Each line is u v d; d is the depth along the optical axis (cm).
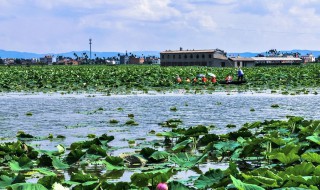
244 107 3077
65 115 2611
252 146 1218
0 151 1236
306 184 798
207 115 2600
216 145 1299
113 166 1120
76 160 1207
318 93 4334
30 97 3903
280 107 3062
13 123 2258
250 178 795
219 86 5444
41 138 1712
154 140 1598
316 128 1427
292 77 6656
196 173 1117
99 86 5344
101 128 2039
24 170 1127
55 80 5916
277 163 1198
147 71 8525
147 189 826
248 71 8938
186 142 1361
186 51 18738
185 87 5128
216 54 17900
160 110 2889
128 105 3228
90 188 812
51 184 846
